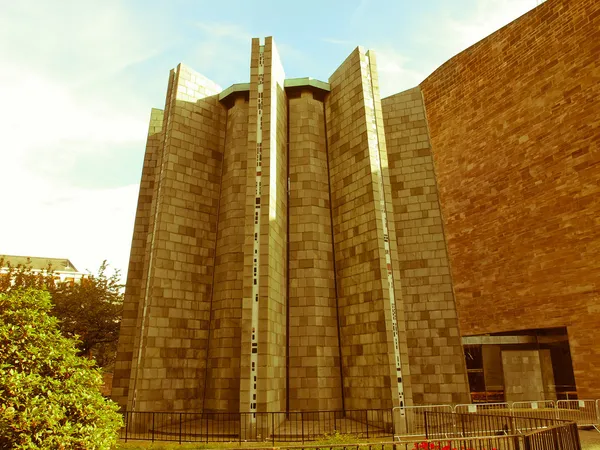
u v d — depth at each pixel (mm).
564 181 22781
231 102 24891
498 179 26766
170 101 23297
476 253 27781
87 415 7707
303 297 20359
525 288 24266
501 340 24078
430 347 20359
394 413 16219
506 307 25281
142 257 23297
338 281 20781
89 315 30328
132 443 14758
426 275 21422
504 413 20203
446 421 16953
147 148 25469
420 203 22531
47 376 7621
